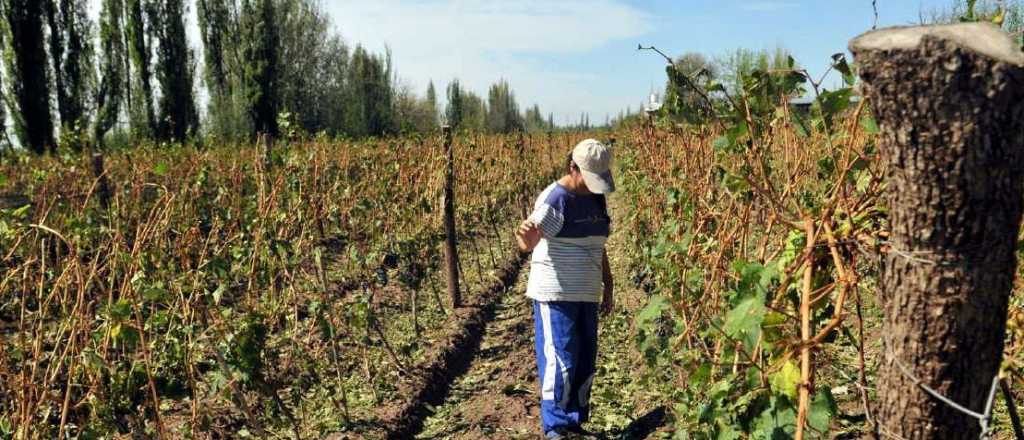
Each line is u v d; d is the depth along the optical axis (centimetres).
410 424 510
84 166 977
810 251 243
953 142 180
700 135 497
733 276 381
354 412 514
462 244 1152
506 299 887
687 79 305
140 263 458
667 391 488
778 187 451
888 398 208
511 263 1052
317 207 785
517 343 702
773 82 282
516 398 550
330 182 1033
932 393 197
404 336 688
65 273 393
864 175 276
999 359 199
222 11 4059
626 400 517
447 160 779
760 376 259
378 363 598
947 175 183
